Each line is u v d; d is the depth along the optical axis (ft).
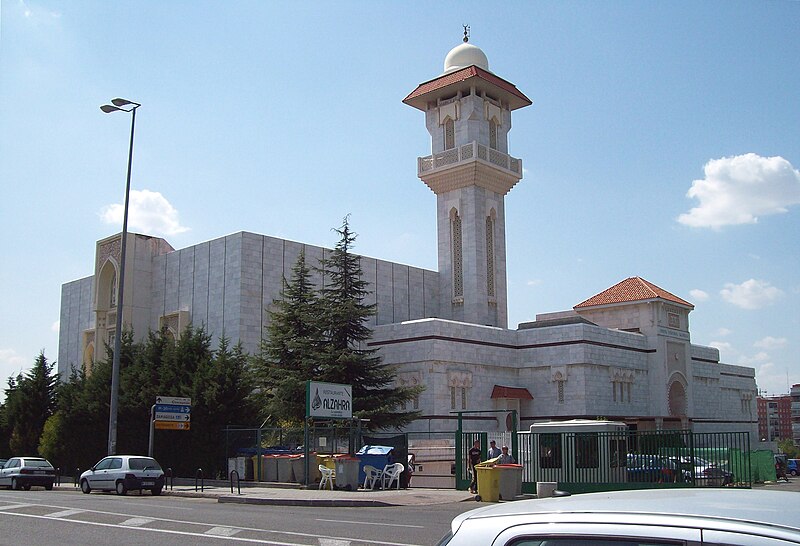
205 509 76.28
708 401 242.58
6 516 67.31
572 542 12.21
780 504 12.79
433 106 221.05
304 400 128.98
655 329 210.18
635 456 90.84
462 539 13.11
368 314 138.21
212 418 126.93
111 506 78.89
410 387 146.92
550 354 186.70
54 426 153.17
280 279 182.09
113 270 201.67
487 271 211.61
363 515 70.74
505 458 93.91
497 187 215.31
